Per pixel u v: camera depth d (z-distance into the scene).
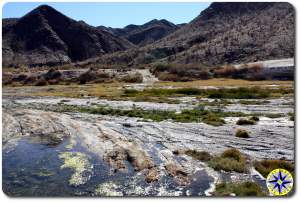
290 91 56.41
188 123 31.45
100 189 16.03
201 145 23.52
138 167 19.05
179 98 54.75
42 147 24.16
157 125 30.83
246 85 71.38
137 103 48.62
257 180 16.81
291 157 20.14
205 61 142.75
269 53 127.00
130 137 26.19
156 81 98.94
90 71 109.94
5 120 33.66
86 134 27.77
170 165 19.02
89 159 20.92
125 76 106.44
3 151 23.08
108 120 34.59
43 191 15.84
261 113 36.41
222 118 33.69
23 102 54.09
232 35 165.00
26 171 18.73
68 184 16.70
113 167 19.25
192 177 17.44
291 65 84.50
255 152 21.44
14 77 109.62
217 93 56.09
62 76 108.44
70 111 42.34
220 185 16.03
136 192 15.66
